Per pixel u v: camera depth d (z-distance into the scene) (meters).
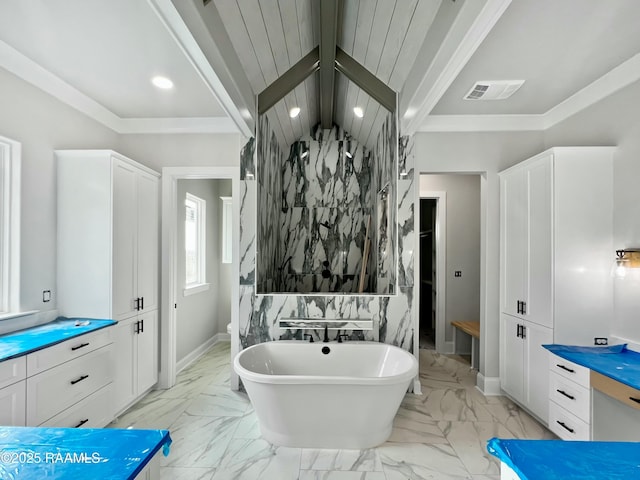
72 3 1.71
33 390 1.81
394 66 2.81
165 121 3.26
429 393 3.14
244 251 3.19
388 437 2.38
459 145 3.22
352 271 4.68
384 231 3.70
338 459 2.14
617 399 1.81
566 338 2.40
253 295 3.17
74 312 2.52
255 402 2.31
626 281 2.29
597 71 2.40
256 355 2.84
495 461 2.13
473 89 2.64
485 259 3.21
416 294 3.13
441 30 1.95
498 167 3.21
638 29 1.95
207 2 1.78
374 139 4.22
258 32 2.40
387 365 2.89
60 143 2.58
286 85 3.27
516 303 2.87
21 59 2.18
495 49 2.14
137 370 2.87
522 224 2.80
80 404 2.15
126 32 1.96
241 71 2.63
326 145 4.76
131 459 0.83
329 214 4.73
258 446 2.28
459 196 4.45
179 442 2.31
